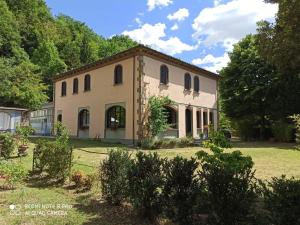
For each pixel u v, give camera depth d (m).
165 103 23.45
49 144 9.45
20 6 53.28
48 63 49.78
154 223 5.40
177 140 22.30
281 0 8.41
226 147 5.45
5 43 40.22
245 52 33.38
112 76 25.03
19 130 15.34
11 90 32.44
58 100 32.00
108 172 6.80
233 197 4.26
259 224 4.02
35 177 9.44
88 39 64.75
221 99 35.69
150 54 23.39
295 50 8.86
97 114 26.31
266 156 16.42
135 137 22.27
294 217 3.59
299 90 30.36
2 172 8.47
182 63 26.06
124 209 6.24
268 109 32.66
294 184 3.78
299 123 9.85
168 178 5.21
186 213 4.88
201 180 4.70
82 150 17.70
